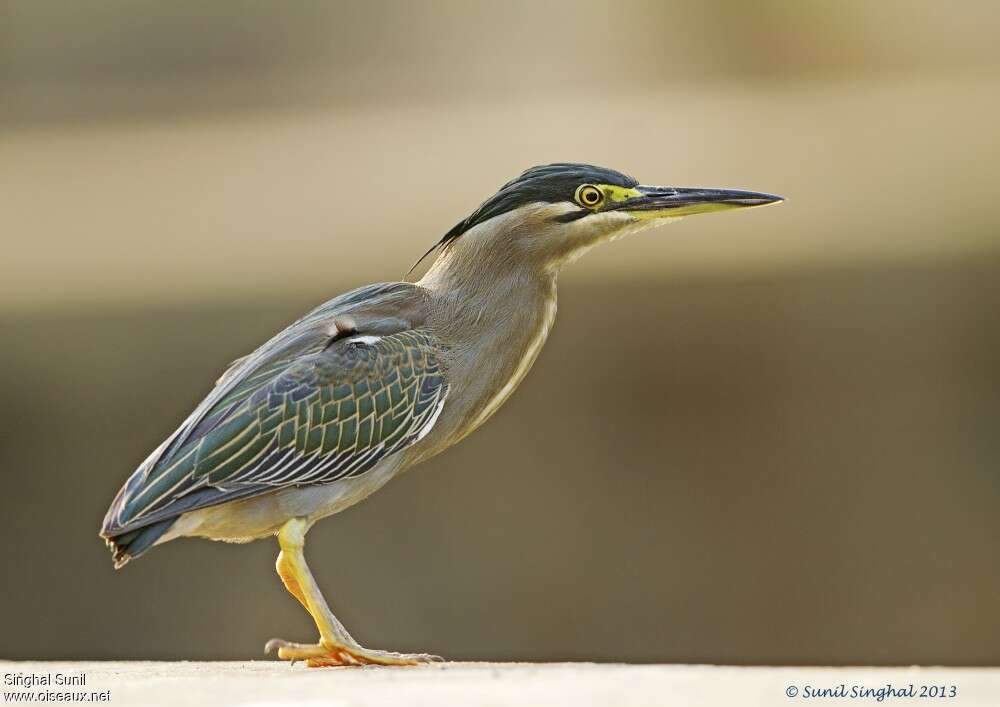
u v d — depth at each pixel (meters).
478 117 23.73
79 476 16.98
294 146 22.91
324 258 18.17
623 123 22.50
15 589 16.86
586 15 25.06
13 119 24.83
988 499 16.64
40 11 25.22
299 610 16.14
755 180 19.73
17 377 17.11
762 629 16.64
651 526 16.75
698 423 16.84
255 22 25.81
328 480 8.49
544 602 16.41
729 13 24.50
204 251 18.50
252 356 8.85
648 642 16.50
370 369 8.58
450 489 16.53
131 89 25.34
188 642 16.28
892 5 24.06
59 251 18.72
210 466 8.15
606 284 16.94
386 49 25.53
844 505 16.75
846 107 22.20
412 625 16.30
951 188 18.61
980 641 16.48
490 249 9.12
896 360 16.86
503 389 9.17
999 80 22.67
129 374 17.14
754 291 16.92
